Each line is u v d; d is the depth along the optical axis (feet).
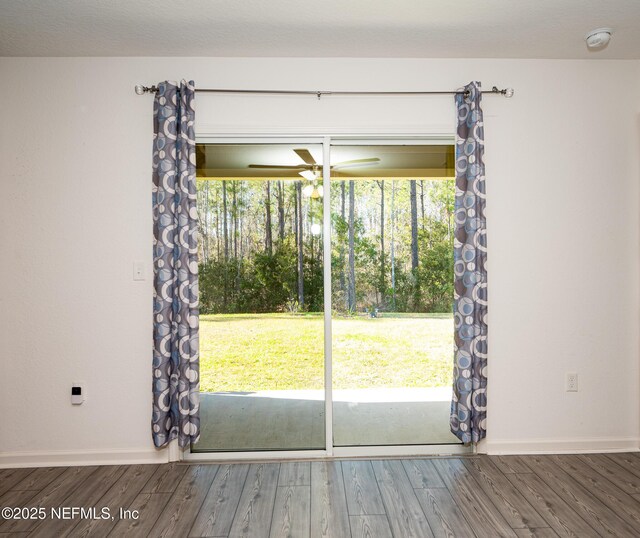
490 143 9.25
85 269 8.95
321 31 8.06
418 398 9.55
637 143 9.39
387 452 9.32
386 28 7.97
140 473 8.52
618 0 7.13
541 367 9.32
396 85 9.21
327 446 9.27
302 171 9.44
